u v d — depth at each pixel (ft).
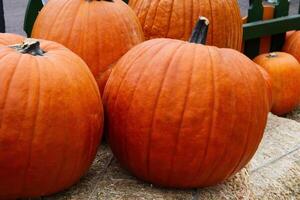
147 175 4.31
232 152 4.18
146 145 4.14
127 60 4.32
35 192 4.01
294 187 6.21
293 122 7.47
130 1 6.24
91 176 4.46
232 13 6.13
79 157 4.01
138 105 4.12
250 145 4.27
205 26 4.36
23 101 3.74
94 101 4.07
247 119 4.16
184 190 4.40
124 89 4.21
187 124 4.05
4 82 3.74
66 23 4.86
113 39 4.85
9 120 3.72
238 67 4.18
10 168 3.80
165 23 5.82
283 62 8.38
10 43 4.21
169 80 4.07
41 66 3.85
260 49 9.25
